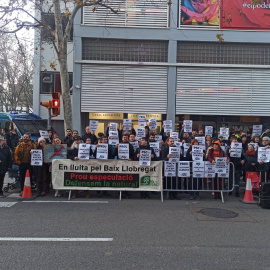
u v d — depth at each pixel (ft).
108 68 51.42
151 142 29.94
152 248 15.58
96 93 51.44
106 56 51.85
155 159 27.66
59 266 13.34
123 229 18.61
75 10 37.42
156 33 51.29
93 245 15.90
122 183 26.96
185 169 27.25
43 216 21.27
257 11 51.13
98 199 27.25
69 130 34.78
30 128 44.34
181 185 27.68
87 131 35.06
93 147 29.01
